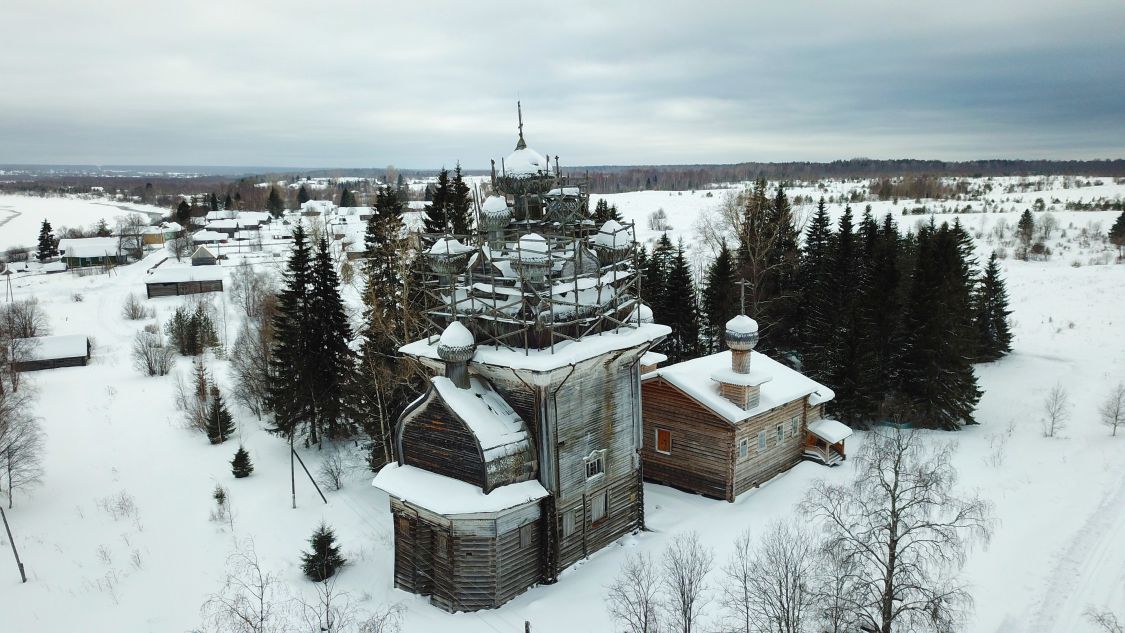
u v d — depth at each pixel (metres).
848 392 44.97
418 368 36.72
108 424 56.12
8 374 65.00
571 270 28.91
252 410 55.81
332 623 25.41
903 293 52.00
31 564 34.38
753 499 34.22
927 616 21.72
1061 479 35.41
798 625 21.95
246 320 83.12
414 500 26.28
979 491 34.09
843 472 37.09
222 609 27.77
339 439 48.66
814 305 55.78
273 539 34.62
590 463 28.97
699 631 23.30
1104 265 97.31
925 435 43.50
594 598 26.34
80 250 136.25
